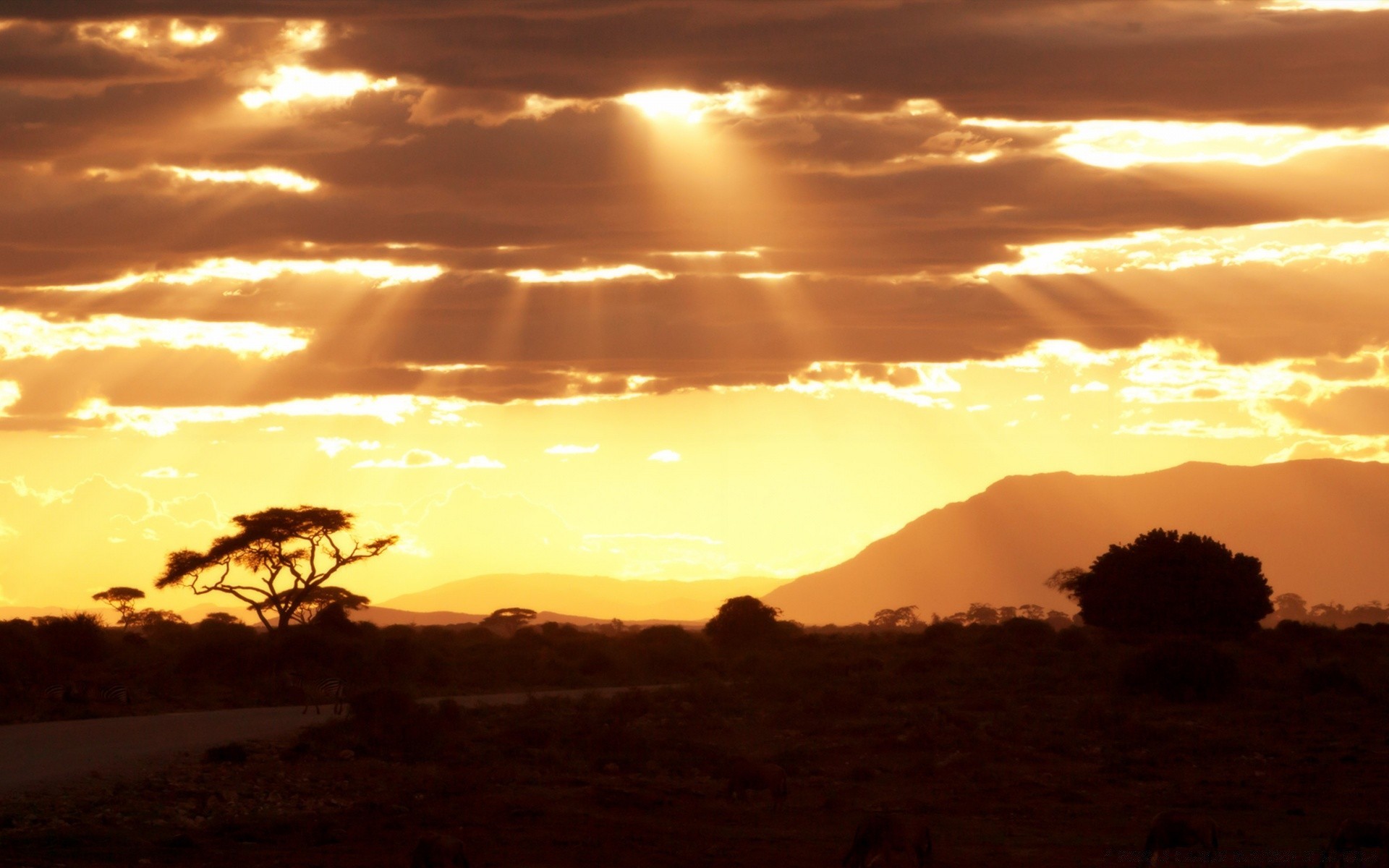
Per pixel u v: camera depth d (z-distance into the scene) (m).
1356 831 34.75
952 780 52.25
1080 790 50.12
